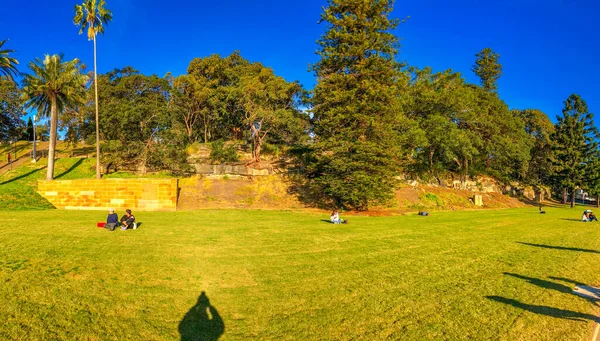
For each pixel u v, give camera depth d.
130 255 10.73
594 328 6.71
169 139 33.53
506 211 36.59
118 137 34.16
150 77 40.62
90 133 39.09
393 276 9.66
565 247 14.80
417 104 39.09
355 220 22.11
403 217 25.17
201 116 47.78
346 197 26.14
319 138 29.14
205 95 40.47
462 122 43.75
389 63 28.98
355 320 6.77
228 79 47.28
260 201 29.81
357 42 28.17
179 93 42.75
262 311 7.13
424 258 11.82
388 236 15.99
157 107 34.78
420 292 8.41
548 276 10.09
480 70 67.06
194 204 27.53
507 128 46.69
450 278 9.61
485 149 44.97
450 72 41.78
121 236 13.73
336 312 7.12
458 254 12.64
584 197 70.12
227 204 28.38
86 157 37.25
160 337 5.91
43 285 7.81
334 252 12.34
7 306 6.59
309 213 25.30
